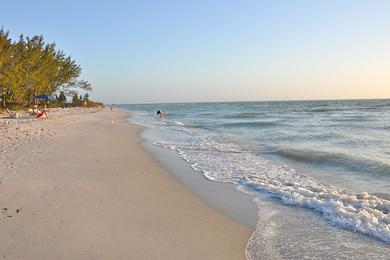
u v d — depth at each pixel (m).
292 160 14.20
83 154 13.15
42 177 8.96
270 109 85.56
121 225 6.24
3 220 5.99
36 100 56.09
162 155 15.20
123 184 9.20
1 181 8.34
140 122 39.75
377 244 6.02
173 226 6.48
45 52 55.19
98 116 45.66
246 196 8.93
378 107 83.00
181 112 78.88
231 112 72.25
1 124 23.59
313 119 42.56
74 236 5.57
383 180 10.66
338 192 9.23
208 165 13.09
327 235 6.40
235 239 6.11
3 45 39.75
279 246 5.91
